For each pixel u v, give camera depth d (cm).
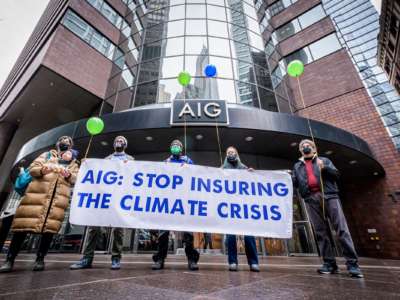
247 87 942
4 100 1451
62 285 160
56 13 1238
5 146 1291
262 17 1386
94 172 282
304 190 277
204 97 878
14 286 155
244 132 703
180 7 1130
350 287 167
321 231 260
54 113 1228
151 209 270
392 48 1159
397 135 968
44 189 246
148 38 1099
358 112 1021
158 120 685
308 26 1352
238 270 271
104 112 1044
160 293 142
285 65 1317
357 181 1015
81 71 1043
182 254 651
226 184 288
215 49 1003
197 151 807
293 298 134
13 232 238
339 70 1131
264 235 264
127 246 684
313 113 1117
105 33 1233
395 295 142
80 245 737
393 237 873
